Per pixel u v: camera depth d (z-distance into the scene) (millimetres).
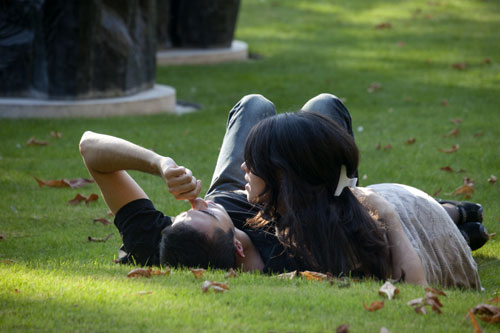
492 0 53969
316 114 6395
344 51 35938
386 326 5367
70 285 6426
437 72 29797
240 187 7797
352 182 7293
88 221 11578
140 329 5262
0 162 15742
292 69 30906
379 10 51781
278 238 6539
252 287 6305
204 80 28469
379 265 6527
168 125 20344
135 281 6594
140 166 6660
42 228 11086
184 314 5578
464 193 12844
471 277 7582
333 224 6305
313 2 55969
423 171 15062
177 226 6660
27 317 5516
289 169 6246
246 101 8375
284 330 5258
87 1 20266
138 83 23219
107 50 21500
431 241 7227
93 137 6930
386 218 6730
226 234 6730
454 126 20062
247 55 35062
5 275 6852
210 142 18203
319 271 6602
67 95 21078
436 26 44125
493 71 29844
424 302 5891
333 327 5340
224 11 33156
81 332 5203
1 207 12273
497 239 10484
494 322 5613
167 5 32562
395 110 22625
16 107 20547
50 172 14914
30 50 21156
